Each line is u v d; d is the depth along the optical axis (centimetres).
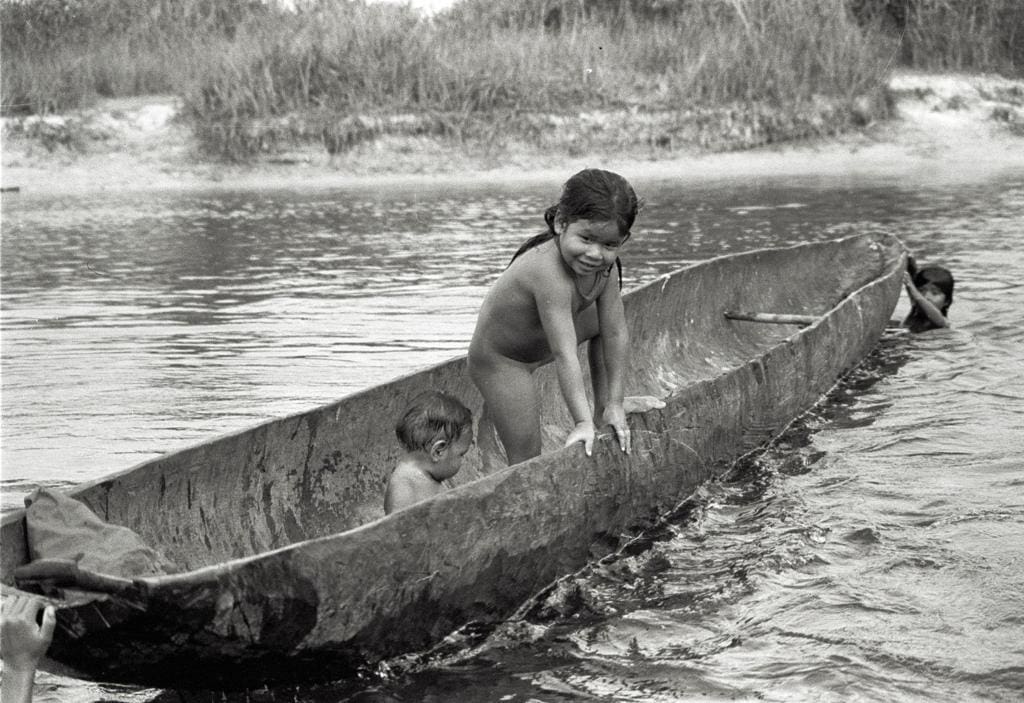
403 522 356
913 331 866
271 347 799
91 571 309
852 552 447
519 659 377
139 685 345
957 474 536
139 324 887
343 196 1880
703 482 531
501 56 2334
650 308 723
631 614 407
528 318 466
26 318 920
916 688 346
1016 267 1105
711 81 2375
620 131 2306
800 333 634
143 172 2109
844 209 1570
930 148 2347
